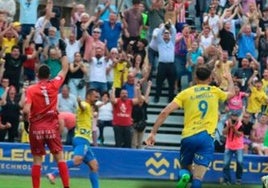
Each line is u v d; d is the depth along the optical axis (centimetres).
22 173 3628
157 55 4509
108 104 4084
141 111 4034
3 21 4334
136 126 4028
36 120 2769
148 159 3722
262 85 4300
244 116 4041
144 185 3544
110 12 4678
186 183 2519
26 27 4441
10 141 3891
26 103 2750
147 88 4097
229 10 4722
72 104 3984
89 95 2962
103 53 4244
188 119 2575
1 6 4481
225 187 3631
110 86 4266
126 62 4262
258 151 3975
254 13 4819
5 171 3625
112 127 4106
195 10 5188
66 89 3969
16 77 4097
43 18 4378
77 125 2967
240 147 3709
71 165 2934
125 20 4569
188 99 2570
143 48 4441
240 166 3709
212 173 3759
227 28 4625
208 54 4347
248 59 4503
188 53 4441
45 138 2773
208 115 2569
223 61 4197
